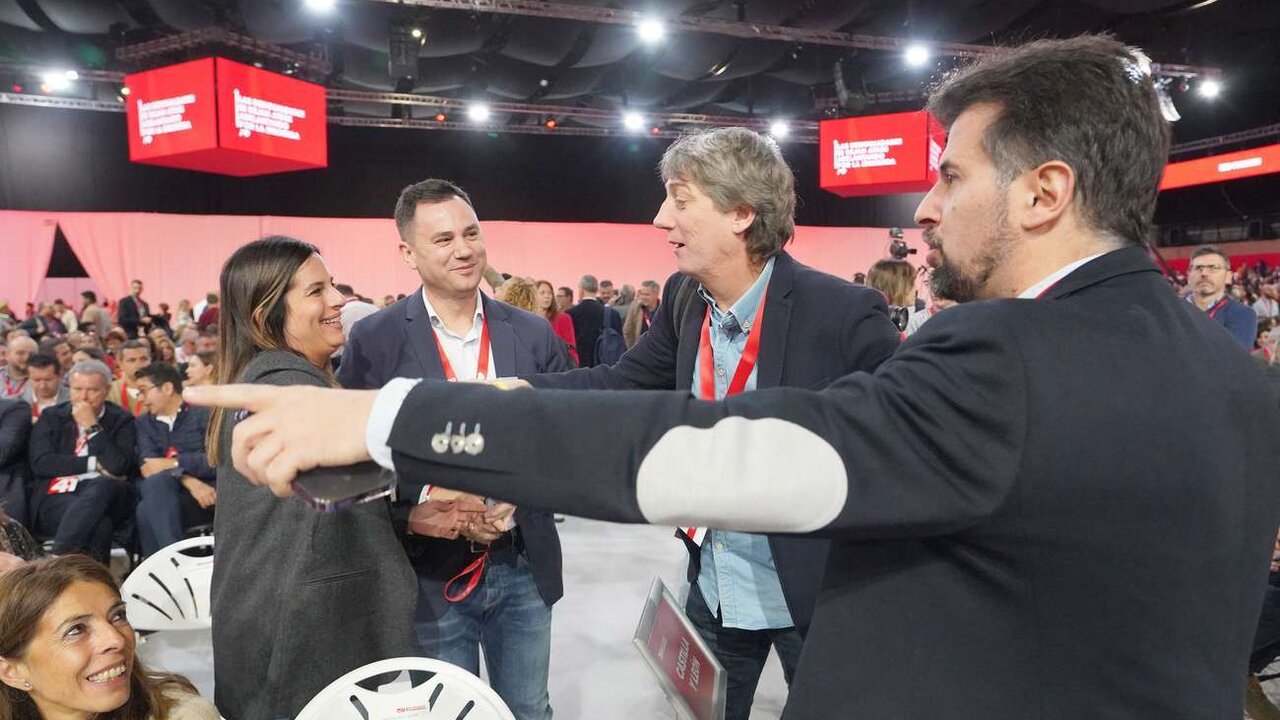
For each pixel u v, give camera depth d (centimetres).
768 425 48
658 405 50
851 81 1015
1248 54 979
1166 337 53
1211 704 51
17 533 230
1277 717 199
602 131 1329
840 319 126
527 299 400
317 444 48
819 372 128
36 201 1262
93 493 330
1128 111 56
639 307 559
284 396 50
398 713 131
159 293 1160
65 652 136
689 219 128
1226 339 60
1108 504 49
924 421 48
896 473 48
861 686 56
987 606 53
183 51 937
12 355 471
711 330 143
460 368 177
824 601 62
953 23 873
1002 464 48
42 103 1100
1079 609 50
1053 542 49
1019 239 58
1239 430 55
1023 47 61
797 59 1023
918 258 1358
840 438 48
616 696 260
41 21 862
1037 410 48
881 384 50
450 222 167
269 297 135
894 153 898
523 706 172
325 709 125
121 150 1315
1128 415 49
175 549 212
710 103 1241
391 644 133
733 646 152
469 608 163
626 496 47
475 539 149
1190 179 1234
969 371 49
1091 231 57
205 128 702
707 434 48
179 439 355
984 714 52
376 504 132
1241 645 56
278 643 124
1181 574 50
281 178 1430
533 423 48
